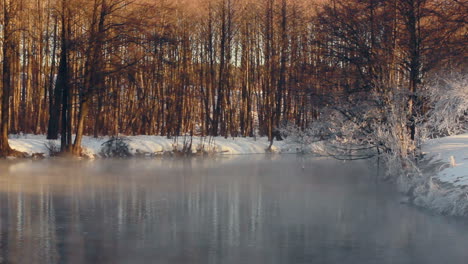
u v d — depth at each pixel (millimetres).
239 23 63531
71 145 42250
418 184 23297
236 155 51000
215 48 62625
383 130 30266
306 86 35531
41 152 41812
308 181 29281
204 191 24938
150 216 18469
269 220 17844
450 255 13516
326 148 35969
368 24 33062
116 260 12852
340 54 33656
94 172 32812
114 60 42906
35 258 12953
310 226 17000
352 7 33781
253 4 62438
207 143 52438
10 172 31844
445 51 29656
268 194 24031
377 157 33594
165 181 28734
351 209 20047
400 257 13320
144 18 43219
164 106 63438
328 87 34750
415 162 28109
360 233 15906
